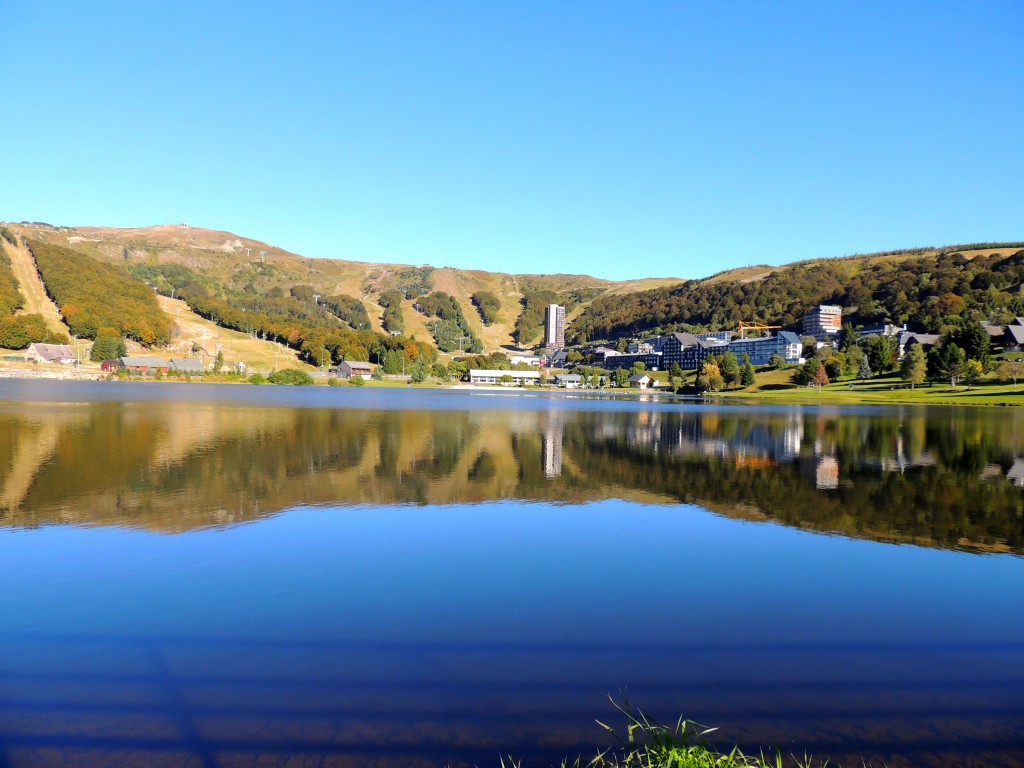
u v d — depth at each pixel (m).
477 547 17.30
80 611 12.38
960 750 8.05
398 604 12.99
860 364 151.25
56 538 17.33
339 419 56.94
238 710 8.85
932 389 120.25
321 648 10.87
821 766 7.62
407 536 18.30
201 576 14.54
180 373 175.25
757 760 7.50
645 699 9.28
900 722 8.73
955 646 11.30
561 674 10.05
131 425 45.69
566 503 23.17
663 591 14.02
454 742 8.09
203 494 23.16
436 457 33.97
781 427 55.88
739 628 12.01
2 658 10.37
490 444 40.25
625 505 22.94
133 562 15.47
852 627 12.11
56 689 9.38
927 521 20.77
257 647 10.88
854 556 16.81
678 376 198.88
